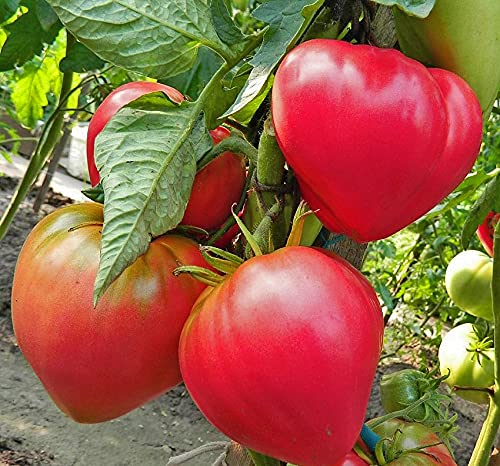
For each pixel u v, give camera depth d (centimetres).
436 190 36
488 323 112
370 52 35
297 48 36
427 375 80
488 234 91
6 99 250
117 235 34
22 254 43
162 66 40
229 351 34
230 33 41
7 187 283
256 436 35
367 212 36
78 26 39
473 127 36
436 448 58
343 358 33
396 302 187
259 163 40
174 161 38
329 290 34
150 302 39
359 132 34
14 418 161
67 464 150
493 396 69
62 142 245
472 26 39
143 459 157
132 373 40
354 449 56
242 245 45
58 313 39
